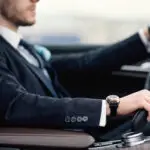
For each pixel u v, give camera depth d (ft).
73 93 7.89
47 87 6.10
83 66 7.72
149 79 7.10
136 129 4.76
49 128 4.81
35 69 6.36
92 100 4.89
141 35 7.57
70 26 15.14
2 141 4.54
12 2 6.10
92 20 15.62
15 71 5.74
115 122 6.41
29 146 4.53
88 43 8.82
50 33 13.47
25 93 4.95
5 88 4.94
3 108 4.83
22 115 4.77
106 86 7.80
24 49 6.78
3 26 6.25
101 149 4.54
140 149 4.55
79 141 4.48
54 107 4.78
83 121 4.76
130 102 4.88
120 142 4.67
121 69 7.77
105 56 7.63
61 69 7.80
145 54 7.61
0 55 5.65
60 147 4.51
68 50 8.55
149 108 4.80
